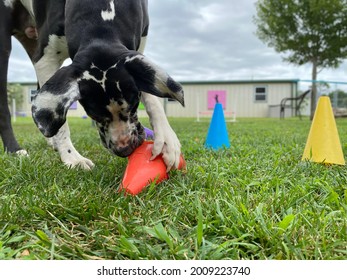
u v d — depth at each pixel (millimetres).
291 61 5133
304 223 488
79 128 2506
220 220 493
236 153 1051
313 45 4859
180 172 726
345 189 641
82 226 483
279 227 459
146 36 934
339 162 875
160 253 418
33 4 924
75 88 588
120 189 626
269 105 8367
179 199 589
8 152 1040
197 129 2354
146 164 666
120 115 629
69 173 747
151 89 601
